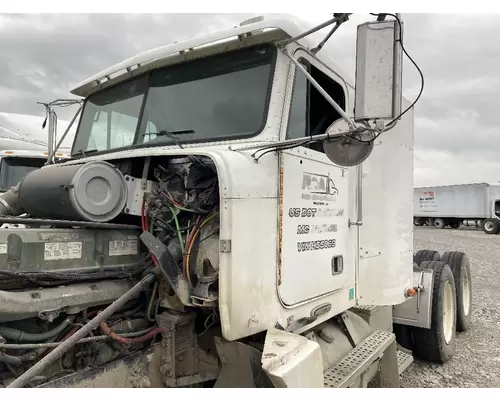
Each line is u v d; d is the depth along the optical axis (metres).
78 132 4.00
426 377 4.66
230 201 2.30
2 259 2.19
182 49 3.07
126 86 3.58
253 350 2.41
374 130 2.37
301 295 2.85
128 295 2.36
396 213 4.05
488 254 15.36
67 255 2.43
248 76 2.92
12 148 9.11
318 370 2.32
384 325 4.51
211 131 2.96
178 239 2.66
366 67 2.27
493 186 28.94
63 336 2.41
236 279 2.31
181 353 2.62
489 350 5.51
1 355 2.11
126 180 2.71
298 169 2.84
